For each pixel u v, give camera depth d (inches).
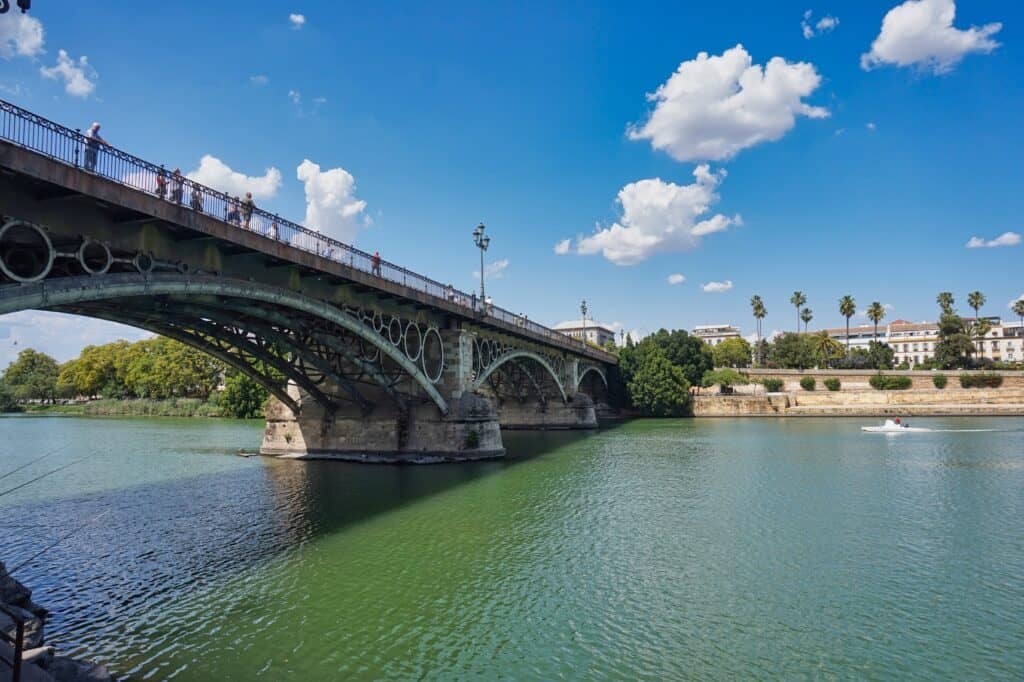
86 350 4037.9
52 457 1387.8
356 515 801.6
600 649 424.5
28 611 447.8
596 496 931.3
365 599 512.1
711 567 596.7
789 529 737.0
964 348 3924.7
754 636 445.7
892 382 3393.2
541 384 2358.5
